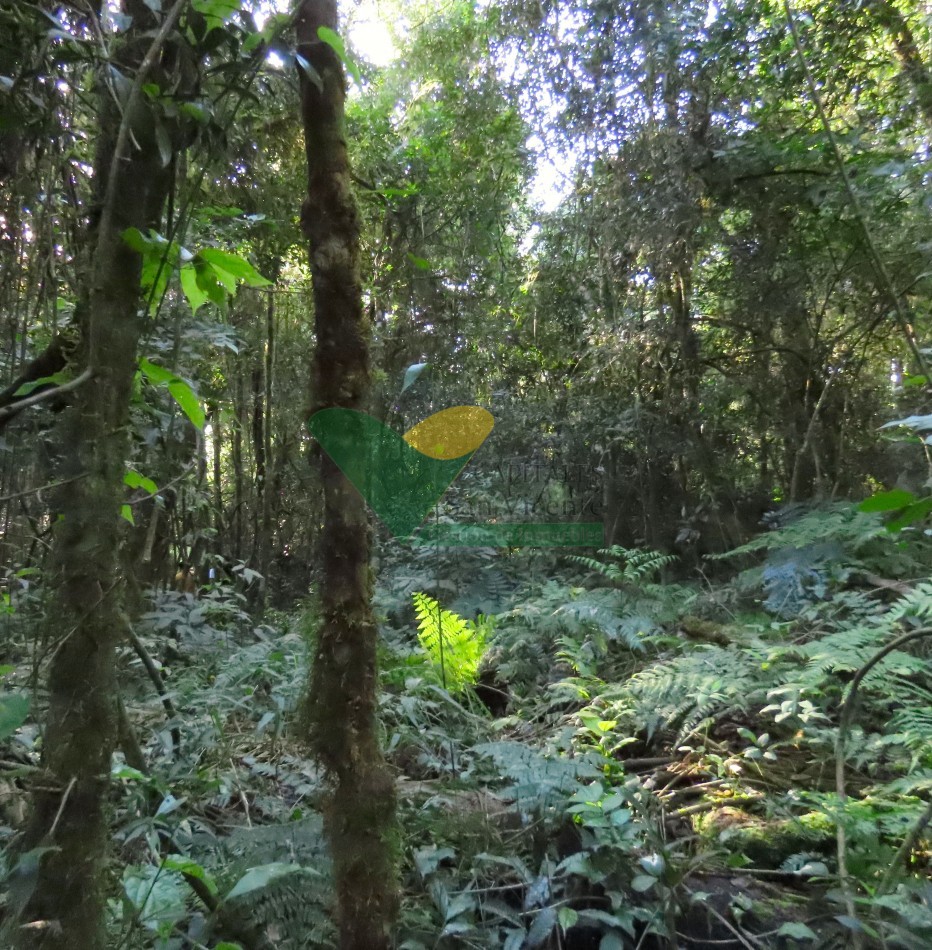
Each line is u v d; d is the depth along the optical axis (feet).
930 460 6.80
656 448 18.51
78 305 5.04
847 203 15.46
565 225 19.95
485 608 14.10
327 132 4.79
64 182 6.22
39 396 4.09
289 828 6.11
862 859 6.27
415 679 9.50
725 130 17.30
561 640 12.44
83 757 4.16
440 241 18.79
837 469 17.65
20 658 5.80
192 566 15.57
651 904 5.82
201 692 9.07
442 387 14.80
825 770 8.36
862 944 5.28
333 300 4.72
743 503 19.16
